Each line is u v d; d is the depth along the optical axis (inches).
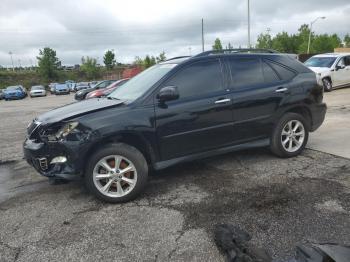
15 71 3230.8
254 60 220.5
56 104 973.2
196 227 148.0
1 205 183.6
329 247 104.9
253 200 170.6
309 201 165.8
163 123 185.8
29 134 192.4
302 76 234.2
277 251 127.7
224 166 222.2
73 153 169.8
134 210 168.1
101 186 177.0
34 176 230.5
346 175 196.1
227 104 203.5
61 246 139.4
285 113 227.5
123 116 177.3
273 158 232.8
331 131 302.5
